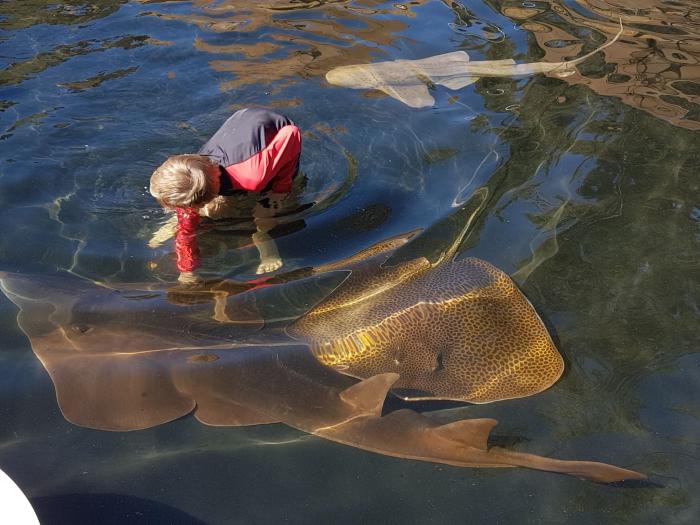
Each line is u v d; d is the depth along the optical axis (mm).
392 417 1814
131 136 3043
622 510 1642
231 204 2574
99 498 1646
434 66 3570
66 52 3633
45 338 2021
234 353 1992
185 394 1874
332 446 1782
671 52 3688
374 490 1689
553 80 3430
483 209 2594
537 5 4246
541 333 2041
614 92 3320
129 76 3451
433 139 3018
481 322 2062
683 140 2961
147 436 1787
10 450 1735
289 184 2562
